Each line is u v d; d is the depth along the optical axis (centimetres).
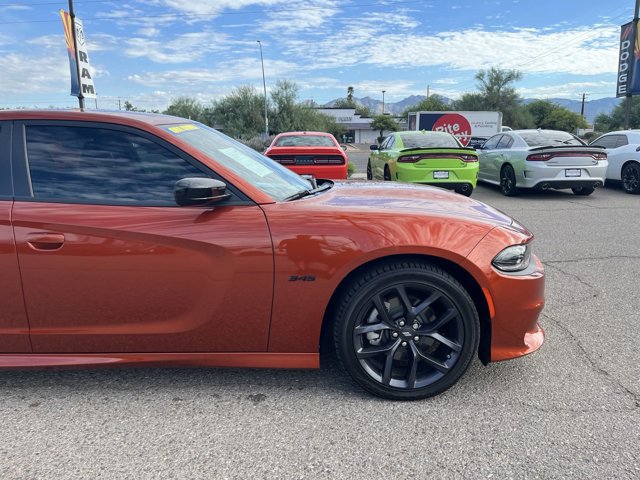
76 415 253
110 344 259
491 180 1120
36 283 249
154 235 244
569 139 1015
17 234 245
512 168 1004
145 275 248
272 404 262
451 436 233
